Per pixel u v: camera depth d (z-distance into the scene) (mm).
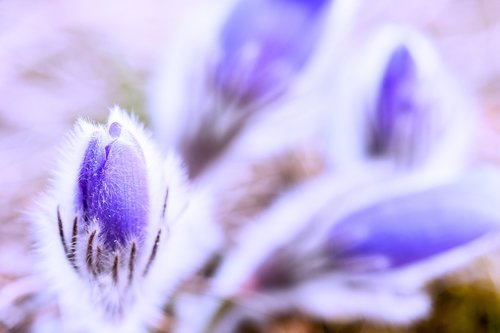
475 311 409
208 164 389
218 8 379
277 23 373
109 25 483
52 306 363
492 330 407
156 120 390
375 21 536
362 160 393
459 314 408
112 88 460
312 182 390
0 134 439
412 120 385
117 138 288
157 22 500
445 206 359
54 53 465
